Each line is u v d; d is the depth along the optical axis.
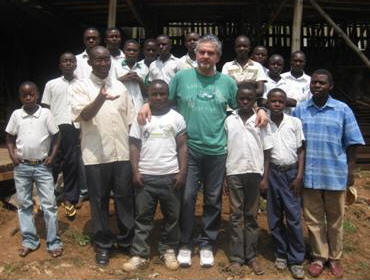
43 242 4.97
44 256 4.70
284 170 4.54
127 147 4.52
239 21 11.33
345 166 4.48
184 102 4.47
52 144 4.80
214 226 4.61
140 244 4.48
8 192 6.30
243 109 4.47
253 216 4.54
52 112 5.41
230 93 4.55
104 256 4.56
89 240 4.97
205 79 4.47
